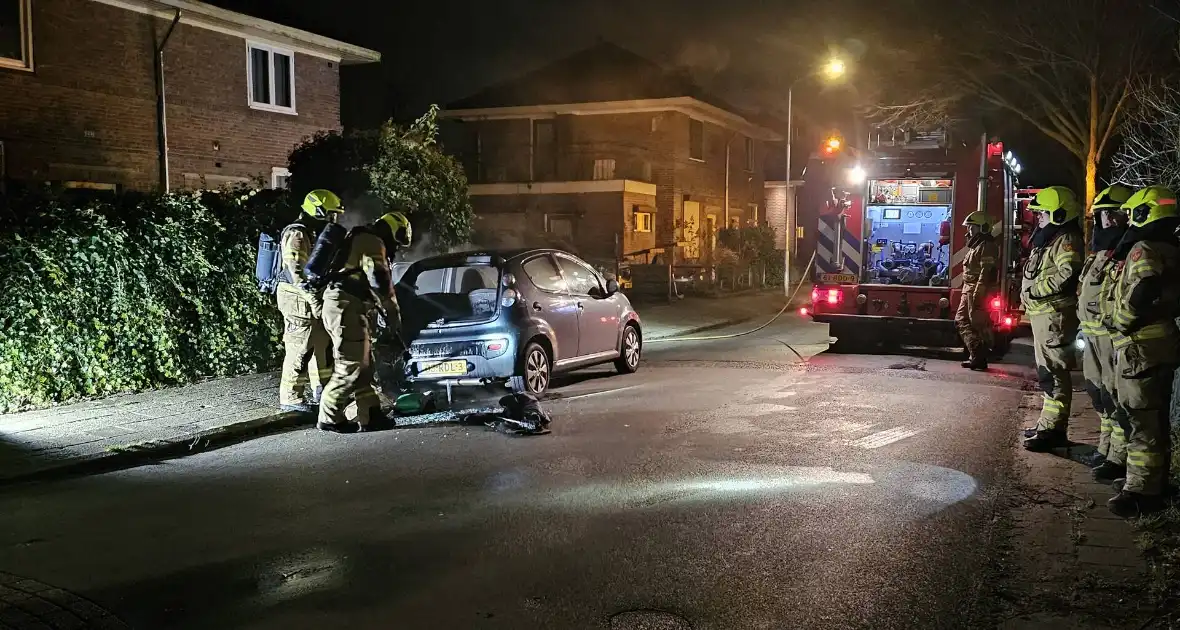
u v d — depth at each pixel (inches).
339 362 332.2
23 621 170.1
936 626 165.6
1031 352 553.9
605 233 1146.0
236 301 441.4
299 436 330.6
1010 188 522.3
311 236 346.3
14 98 636.1
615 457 288.8
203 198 445.4
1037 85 879.1
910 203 532.7
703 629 164.9
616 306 458.6
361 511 236.4
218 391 400.8
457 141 1298.0
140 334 402.9
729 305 960.9
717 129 1370.6
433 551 205.6
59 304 374.0
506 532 217.6
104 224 387.2
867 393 405.1
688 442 308.7
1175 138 388.8
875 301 528.7
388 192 617.6
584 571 192.4
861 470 270.7
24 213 371.2
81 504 246.8
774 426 334.0
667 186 1229.1
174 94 738.8
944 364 502.0
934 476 263.9
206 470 282.8
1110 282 231.5
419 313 394.3
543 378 396.8
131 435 316.2
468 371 377.7
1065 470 270.4
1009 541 207.9
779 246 1644.9
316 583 188.1
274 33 802.8
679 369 490.3
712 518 226.1
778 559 198.1
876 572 190.7
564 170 1242.6
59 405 369.7
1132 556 196.5
